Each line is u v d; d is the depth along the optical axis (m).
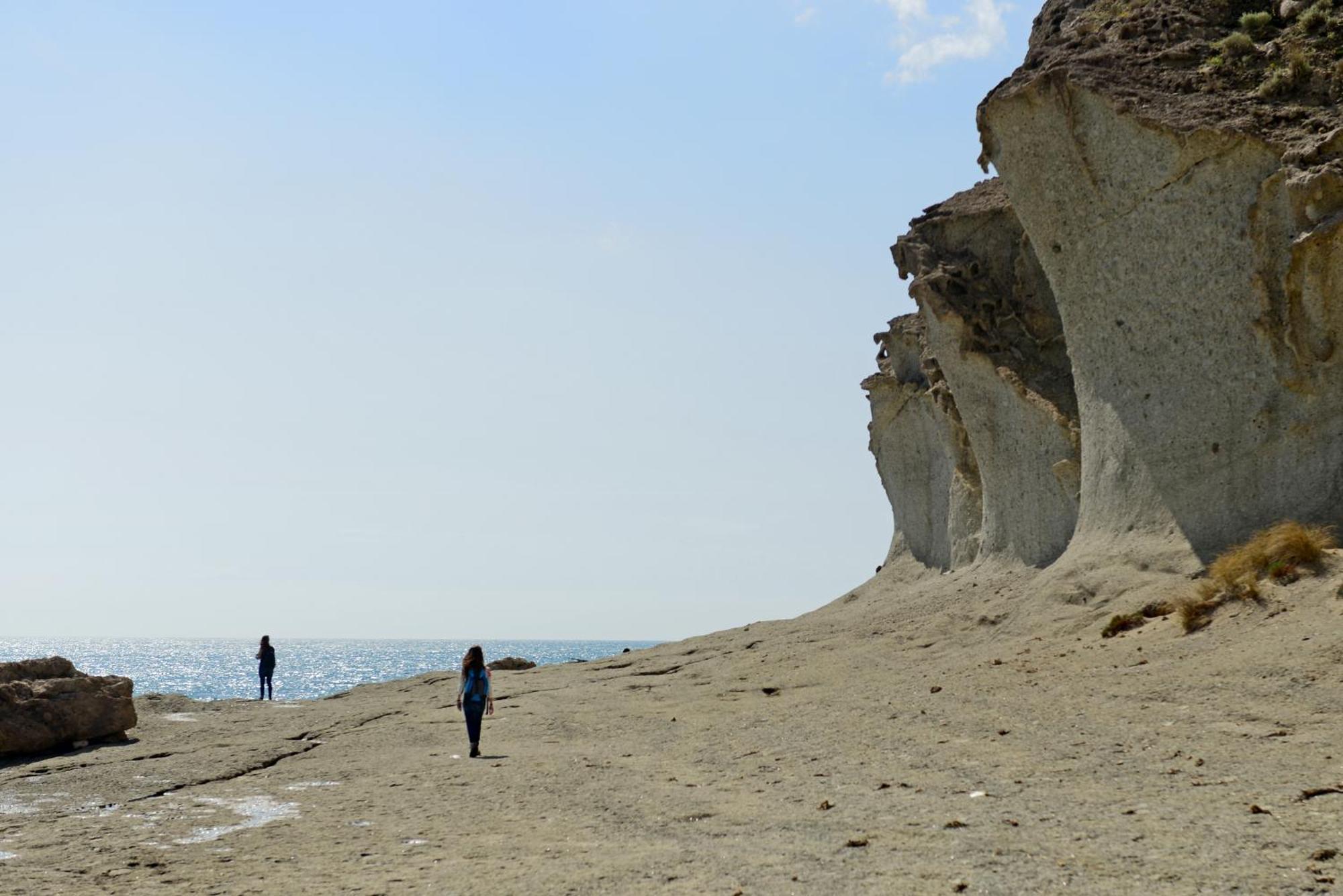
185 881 7.68
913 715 13.23
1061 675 14.28
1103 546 19.58
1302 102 18.42
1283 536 15.16
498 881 7.12
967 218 29.08
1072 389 25.81
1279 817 7.23
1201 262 18.62
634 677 25.11
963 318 27.45
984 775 9.59
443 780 12.23
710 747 13.34
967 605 23.78
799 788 9.98
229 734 18.73
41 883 7.78
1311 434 16.59
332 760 14.76
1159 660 13.66
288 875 7.75
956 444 32.28
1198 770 8.84
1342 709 10.01
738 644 27.75
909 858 6.96
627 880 6.91
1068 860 6.60
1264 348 17.39
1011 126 22.31
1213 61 20.14
